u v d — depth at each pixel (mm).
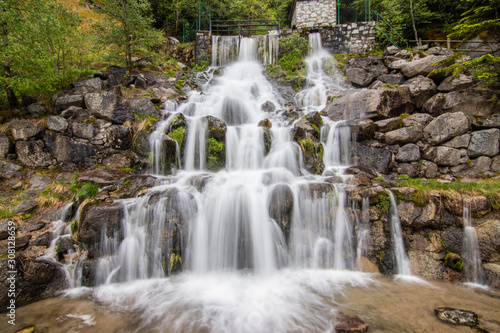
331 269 6062
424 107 10070
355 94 10188
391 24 18109
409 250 5980
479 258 5648
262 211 6141
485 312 4441
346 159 8984
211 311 4547
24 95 9680
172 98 11281
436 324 4105
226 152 8539
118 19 12703
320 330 4023
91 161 8000
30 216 6051
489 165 8203
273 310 4551
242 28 23547
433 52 13469
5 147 7480
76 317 4375
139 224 5781
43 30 9016
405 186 7008
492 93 9125
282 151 8227
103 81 11000
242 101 11188
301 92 13195
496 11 10719
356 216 6113
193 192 6270
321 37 17281
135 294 5098
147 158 8070
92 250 5512
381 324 4109
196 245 5918
